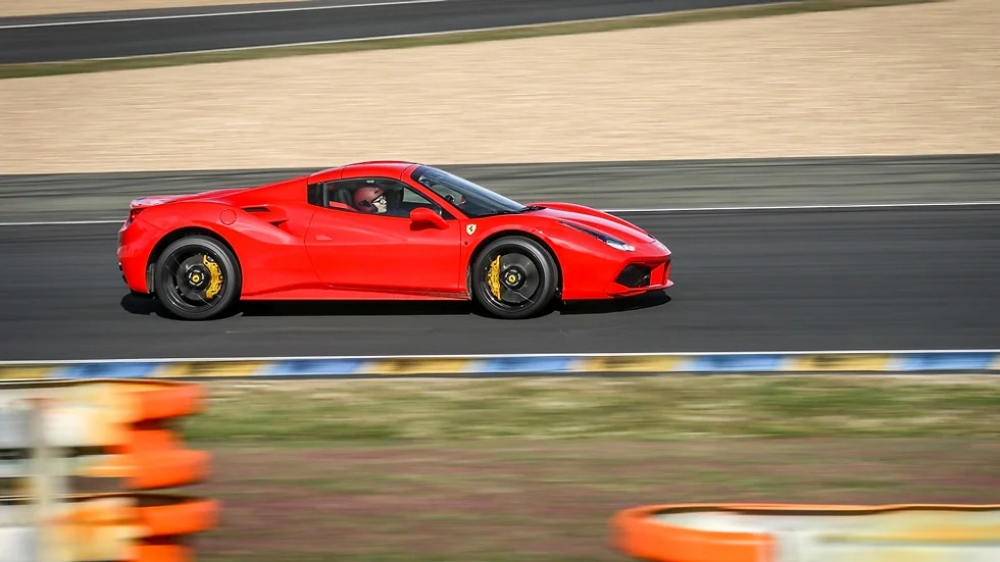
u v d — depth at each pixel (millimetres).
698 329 21031
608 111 44656
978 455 14305
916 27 55750
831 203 31500
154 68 54500
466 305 23156
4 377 19172
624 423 16094
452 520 12117
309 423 16422
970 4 60000
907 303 22438
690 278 24781
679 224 29844
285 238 21922
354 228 21891
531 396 17406
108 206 33438
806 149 38656
